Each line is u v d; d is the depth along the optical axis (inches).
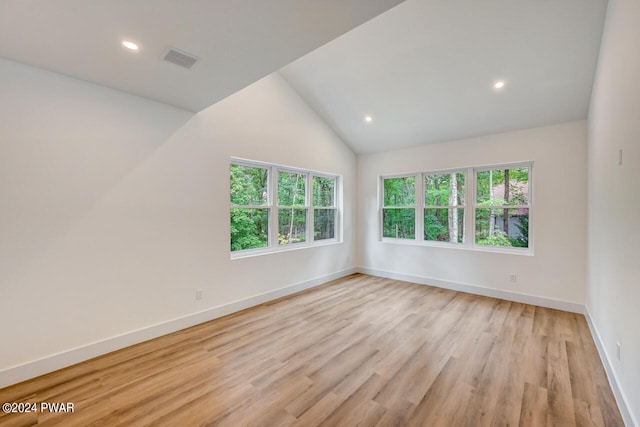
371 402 75.9
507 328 123.1
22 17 63.1
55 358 90.9
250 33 70.2
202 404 74.8
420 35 117.4
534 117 146.6
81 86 95.7
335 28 68.5
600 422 69.1
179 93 106.0
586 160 138.8
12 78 83.6
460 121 162.1
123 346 105.4
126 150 106.3
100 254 100.6
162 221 116.5
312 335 116.0
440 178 192.4
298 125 175.9
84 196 97.0
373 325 126.0
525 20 102.1
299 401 76.1
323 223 203.8
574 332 119.1
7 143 83.0
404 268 204.2
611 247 88.5
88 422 68.4
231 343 109.3
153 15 63.0
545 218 150.3
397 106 162.4
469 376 87.9
